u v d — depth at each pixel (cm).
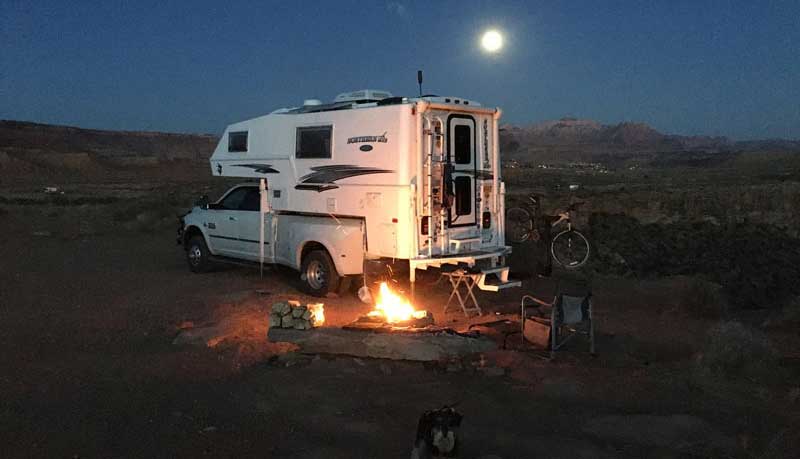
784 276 1967
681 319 926
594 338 801
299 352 746
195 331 818
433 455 479
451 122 973
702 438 516
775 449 490
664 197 2780
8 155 9588
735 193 2794
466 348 730
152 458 483
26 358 724
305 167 1087
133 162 11419
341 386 637
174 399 602
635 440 517
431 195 947
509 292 1116
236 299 1045
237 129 1227
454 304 1023
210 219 1298
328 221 1052
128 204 2970
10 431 522
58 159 10325
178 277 1276
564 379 643
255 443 512
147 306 997
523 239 1245
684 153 15000
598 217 2392
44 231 2056
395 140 934
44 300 1036
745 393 616
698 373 660
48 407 576
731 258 2056
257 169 1186
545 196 2831
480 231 1020
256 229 1197
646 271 1870
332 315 934
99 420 550
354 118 997
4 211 2605
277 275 1291
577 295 762
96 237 1962
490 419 559
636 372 671
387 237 950
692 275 1836
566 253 1216
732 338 713
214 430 534
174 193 4141
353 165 998
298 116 1100
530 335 771
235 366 695
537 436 523
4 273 1277
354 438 523
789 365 701
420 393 620
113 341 802
